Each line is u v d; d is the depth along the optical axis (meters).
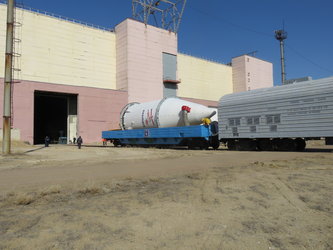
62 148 32.50
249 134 24.14
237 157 17.78
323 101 19.94
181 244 4.31
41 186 8.72
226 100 26.27
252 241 4.43
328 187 8.26
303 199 6.99
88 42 56.38
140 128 33.78
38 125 69.69
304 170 11.50
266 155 18.81
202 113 27.05
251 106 24.16
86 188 7.97
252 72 87.94
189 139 27.92
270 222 5.33
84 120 49.12
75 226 5.10
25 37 48.12
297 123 21.25
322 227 5.07
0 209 6.25
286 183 8.84
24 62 47.66
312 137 20.97
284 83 27.62
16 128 41.50
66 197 7.38
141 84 58.66
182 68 74.12
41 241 4.40
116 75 60.19
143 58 59.56
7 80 21.14
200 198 7.14
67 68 52.97
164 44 64.00
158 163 15.12
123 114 36.25
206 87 80.06
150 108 31.92
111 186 8.69
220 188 8.28
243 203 6.64
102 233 4.76
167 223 5.26
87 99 49.78
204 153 21.66
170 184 9.08
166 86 64.75
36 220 5.44
